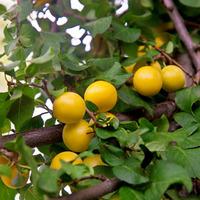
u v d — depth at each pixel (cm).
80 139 45
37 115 50
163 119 51
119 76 50
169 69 54
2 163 42
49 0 62
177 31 62
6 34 52
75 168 38
